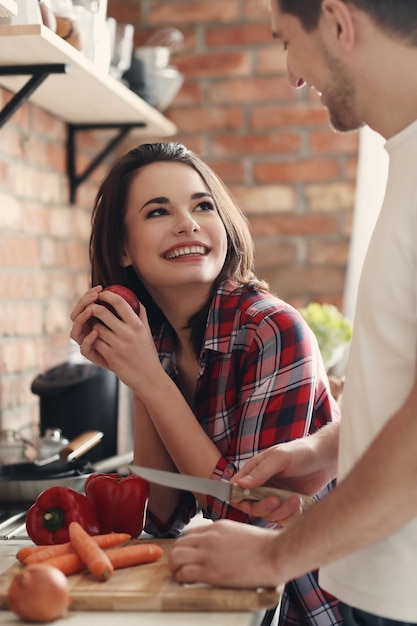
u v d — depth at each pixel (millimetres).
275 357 1462
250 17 3020
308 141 3000
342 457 1121
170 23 3053
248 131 3027
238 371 1539
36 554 1299
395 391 1046
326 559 1038
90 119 2656
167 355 1682
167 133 2895
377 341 1059
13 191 2336
